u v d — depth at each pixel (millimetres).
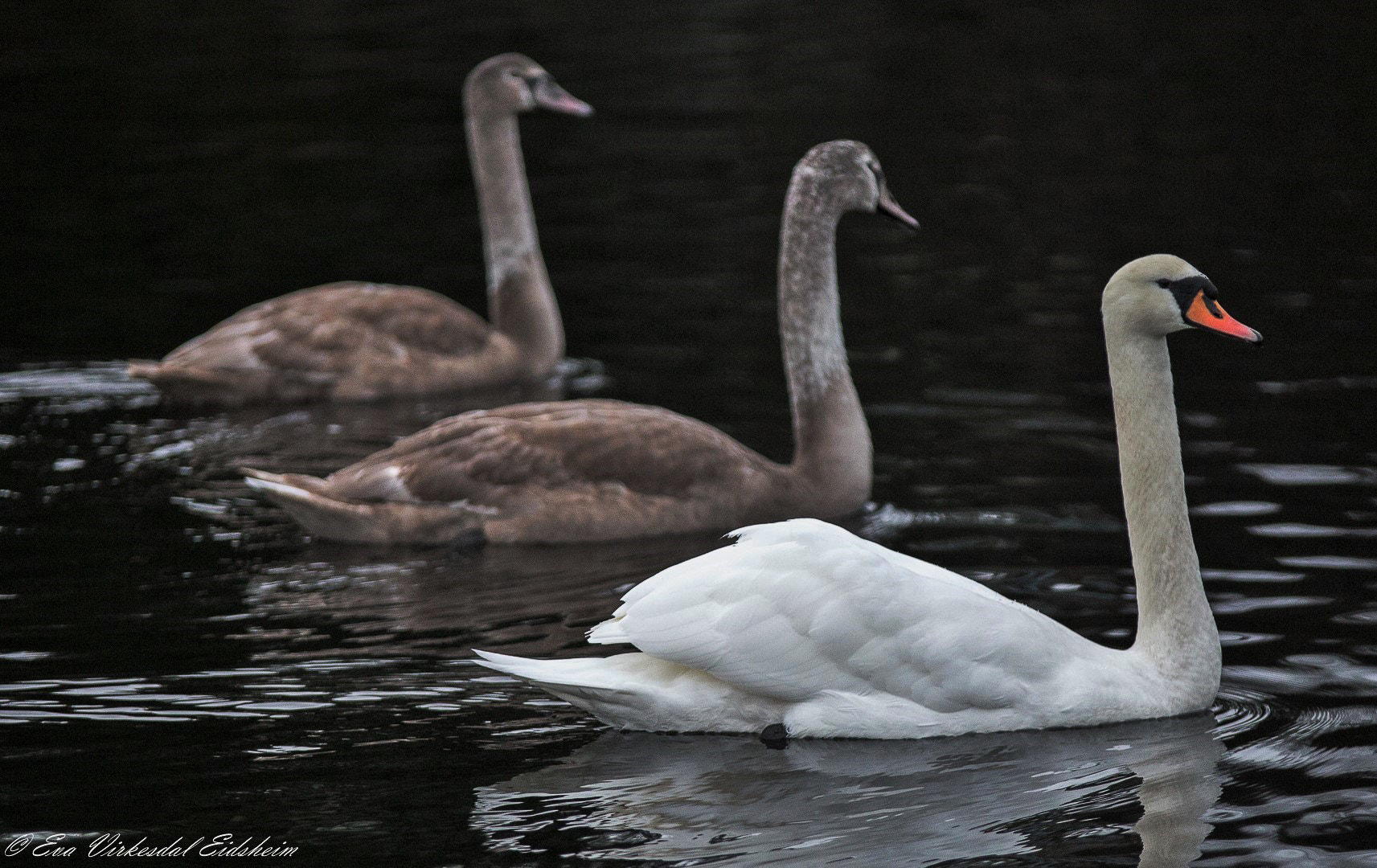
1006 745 9727
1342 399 16469
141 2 38406
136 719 10102
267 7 37938
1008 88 31047
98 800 8984
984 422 16609
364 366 18547
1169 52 33250
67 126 28906
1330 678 10500
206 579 12812
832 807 8891
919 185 25500
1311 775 9203
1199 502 13914
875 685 9844
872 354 18844
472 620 11977
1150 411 10289
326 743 9742
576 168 27141
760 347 19500
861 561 9930
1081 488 14672
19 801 8961
